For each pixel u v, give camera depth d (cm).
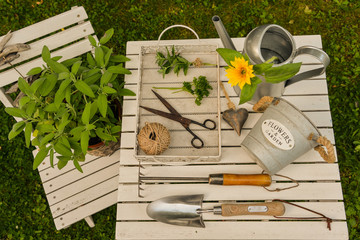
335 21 228
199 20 235
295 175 120
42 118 118
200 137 123
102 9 241
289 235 113
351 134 204
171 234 116
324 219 113
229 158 123
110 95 143
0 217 207
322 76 132
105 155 160
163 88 128
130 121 131
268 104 106
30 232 203
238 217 116
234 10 235
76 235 201
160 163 122
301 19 230
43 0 246
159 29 236
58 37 144
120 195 121
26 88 110
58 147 111
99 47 119
